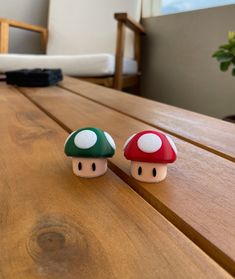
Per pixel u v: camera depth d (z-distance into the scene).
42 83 0.53
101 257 0.09
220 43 0.88
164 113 0.33
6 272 0.09
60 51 1.21
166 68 1.06
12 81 0.54
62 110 0.33
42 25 1.32
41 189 0.14
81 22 1.17
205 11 0.91
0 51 1.00
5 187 0.14
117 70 0.87
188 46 0.98
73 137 0.15
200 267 0.09
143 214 0.12
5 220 0.11
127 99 0.42
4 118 0.28
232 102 0.87
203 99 0.96
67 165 0.17
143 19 1.11
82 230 0.11
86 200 0.13
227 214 0.12
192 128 0.27
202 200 0.13
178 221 0.12
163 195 0.14
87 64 0.86
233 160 0.19
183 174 0.16
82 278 0.08
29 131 0.24
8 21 1.01
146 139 0.15
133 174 0.15
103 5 1.14
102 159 0.15
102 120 0.28
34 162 0.17
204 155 0.19
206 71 0.93
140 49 1.11
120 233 0.11
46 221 0.11
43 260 0.09
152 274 0.09
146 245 0.10
